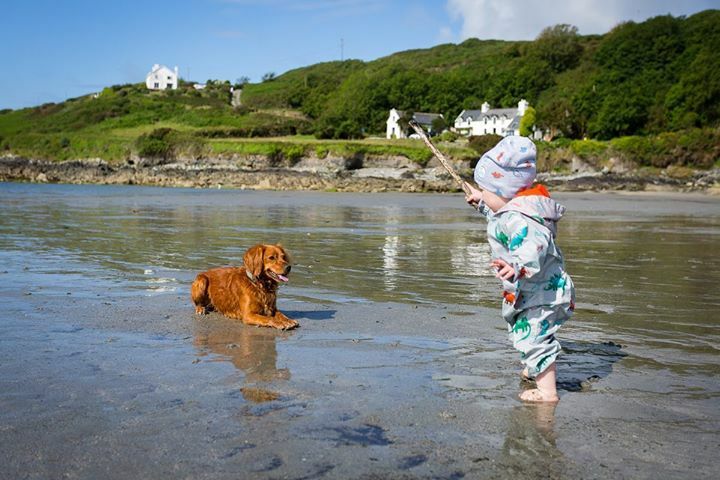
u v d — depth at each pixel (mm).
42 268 8664
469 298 6992
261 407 3471
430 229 16297
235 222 17516
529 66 115188
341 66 166750
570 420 3400
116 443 2959
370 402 3594
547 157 71750
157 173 61219
